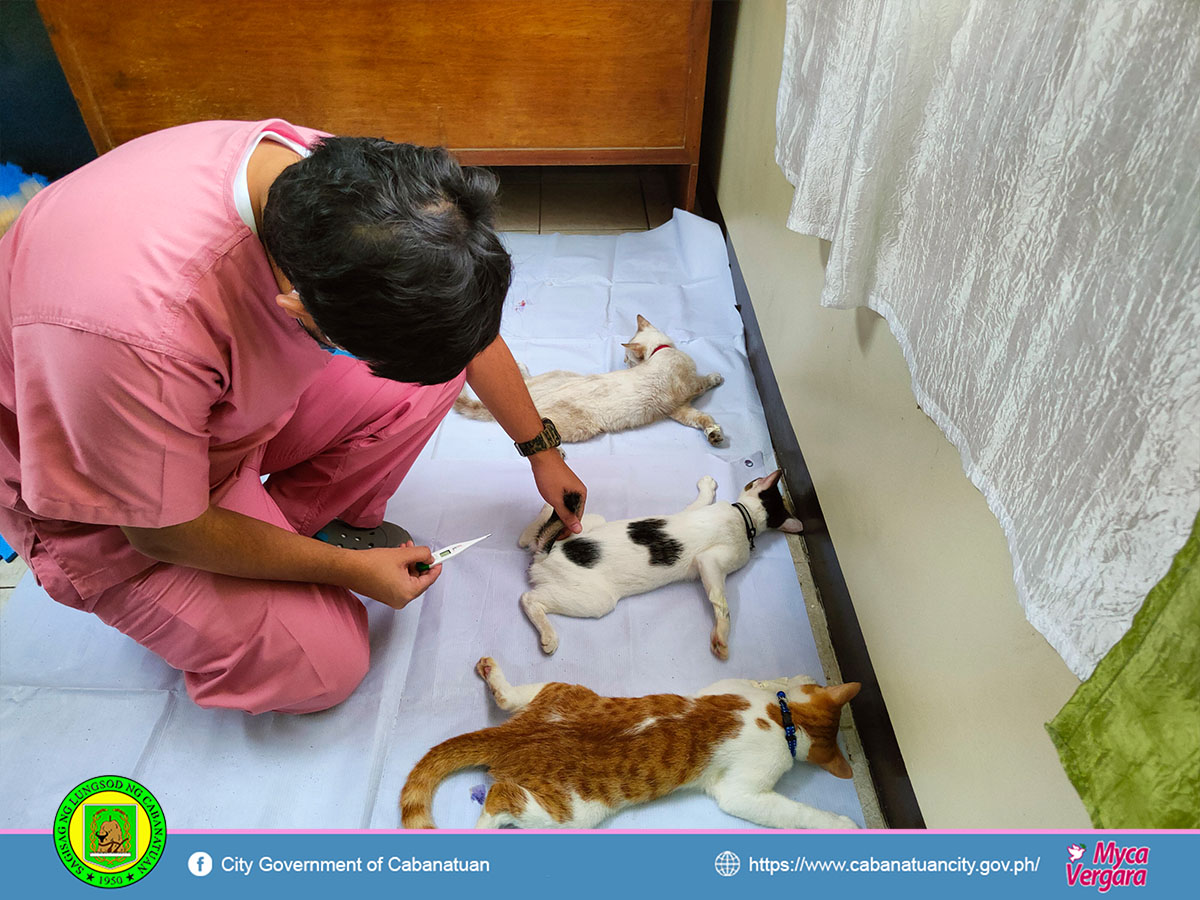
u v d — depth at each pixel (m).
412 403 1.30
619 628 1.45
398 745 1.30
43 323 0.77
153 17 2.01
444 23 2.04
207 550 1.01
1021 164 0.73
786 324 1.72
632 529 1.46
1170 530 0.54
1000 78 0.76
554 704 1.24
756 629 1.47
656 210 2.59
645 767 1.15
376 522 1.47
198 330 0.81
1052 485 0.69
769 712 1.21
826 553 1.50
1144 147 0.57
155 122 2.21
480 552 1.55
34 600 1.47
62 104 2.23
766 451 1.82
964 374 0.87
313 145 0.72
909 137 0.99
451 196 0.68
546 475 1.43
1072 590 0.65
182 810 1.22
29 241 0.79
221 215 0.79
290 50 2.08
